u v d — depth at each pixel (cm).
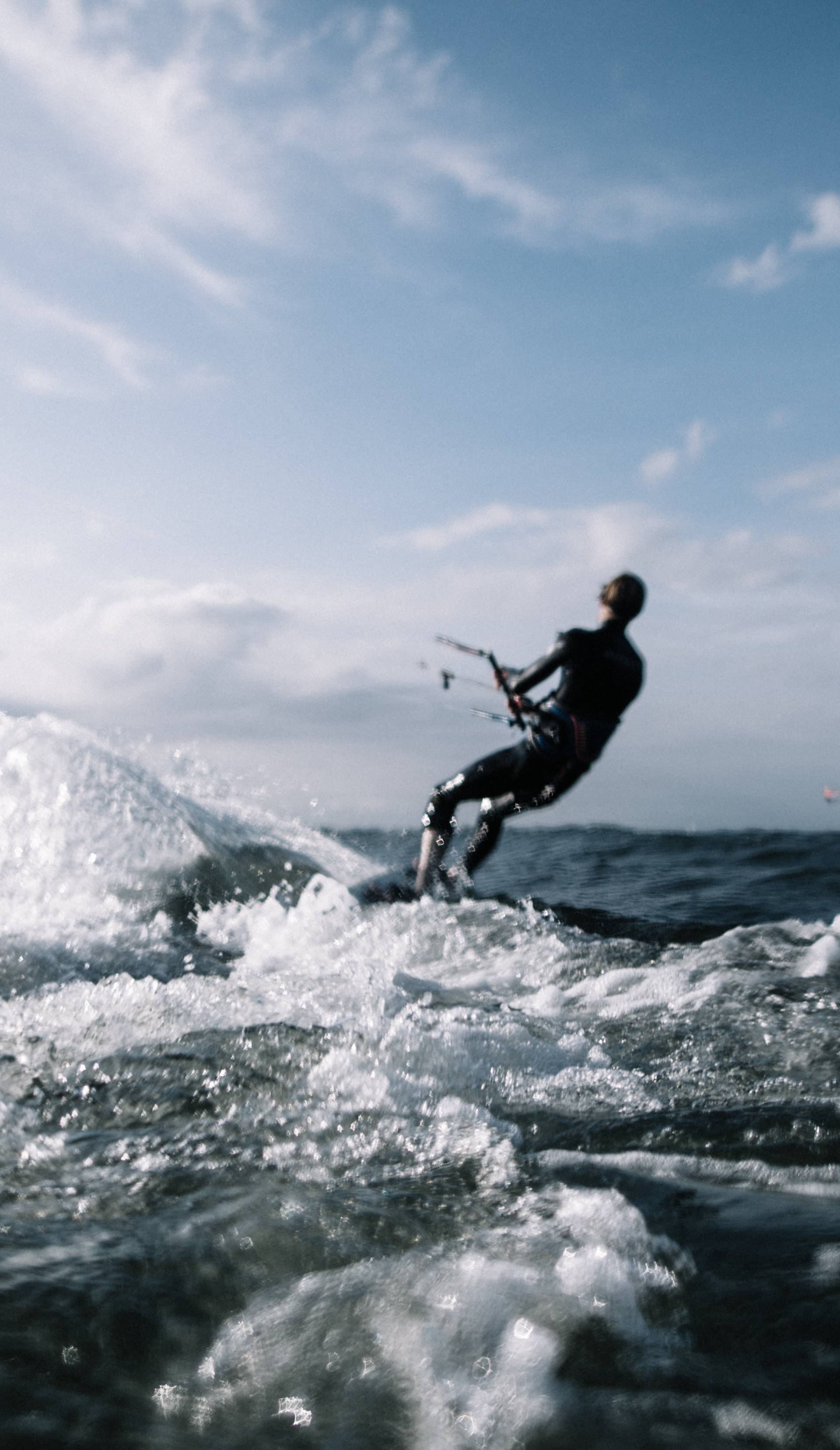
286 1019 278
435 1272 145
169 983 315
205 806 570
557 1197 173
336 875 533
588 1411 113
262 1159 192
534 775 555
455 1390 118
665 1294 138
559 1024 306
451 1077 243
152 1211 167
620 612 565
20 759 497
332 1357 124
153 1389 118
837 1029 290
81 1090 228
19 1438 107
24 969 323
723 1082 248
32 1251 151
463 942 433
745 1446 106
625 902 568
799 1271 142
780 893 594
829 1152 196
